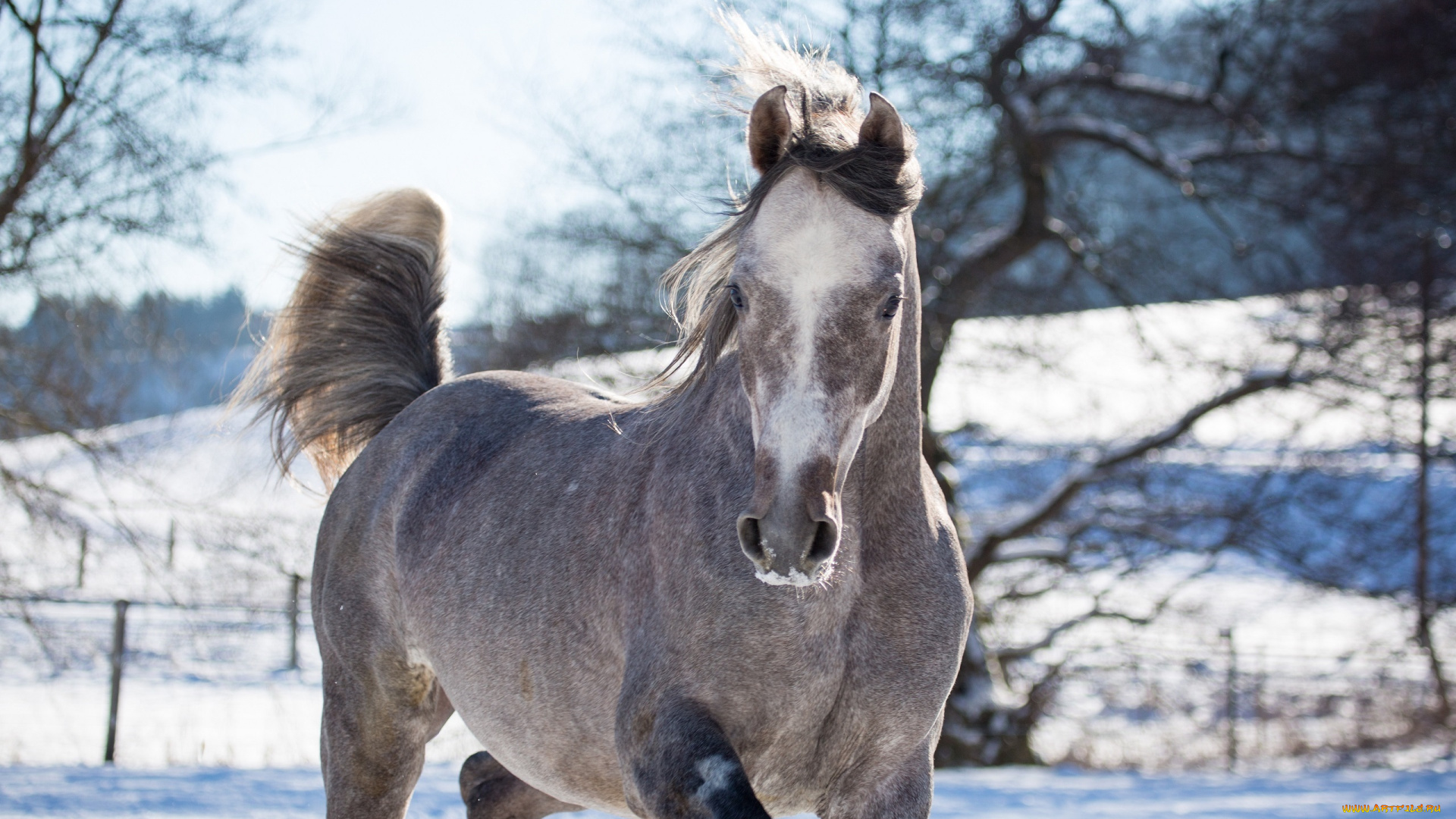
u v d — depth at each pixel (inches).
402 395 178.9
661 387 127.4
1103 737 511.2
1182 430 546.9
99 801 247.4
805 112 92.7
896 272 89.4
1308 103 574.9
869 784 106.5
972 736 505.4
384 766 145.0
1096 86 577.9
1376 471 560.4
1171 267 572.4
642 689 101.6
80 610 628.4
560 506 120.5
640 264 536.1
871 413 92.7
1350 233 562.9
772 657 99.6
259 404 183.9
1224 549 547.5
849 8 506.3
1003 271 570.6
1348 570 559.2
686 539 102.6
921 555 105.7
